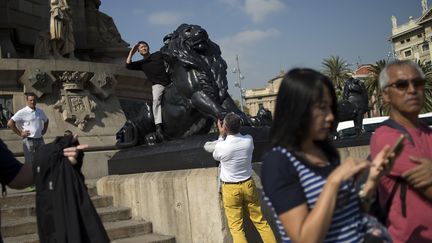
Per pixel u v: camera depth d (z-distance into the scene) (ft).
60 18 43.27
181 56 25.62
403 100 9.70
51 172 11.00
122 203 26.91
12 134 37.27
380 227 8.18
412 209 9.11
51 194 10.90
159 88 27.30
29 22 50.19
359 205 8.18
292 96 7.99
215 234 20.26
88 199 11.19
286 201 7.62
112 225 23.85
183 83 25.54
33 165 11.03
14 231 22.44
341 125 54.60
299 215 7.50
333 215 7.77
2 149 10.61
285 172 7.80
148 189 24.49
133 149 27.81
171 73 26.91
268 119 26.27
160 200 23.56
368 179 8.08
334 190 7.31
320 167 7.99
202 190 20.90
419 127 10.01
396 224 9.28
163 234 23.40
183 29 26.14
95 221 11.07
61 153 11.16
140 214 25.29
